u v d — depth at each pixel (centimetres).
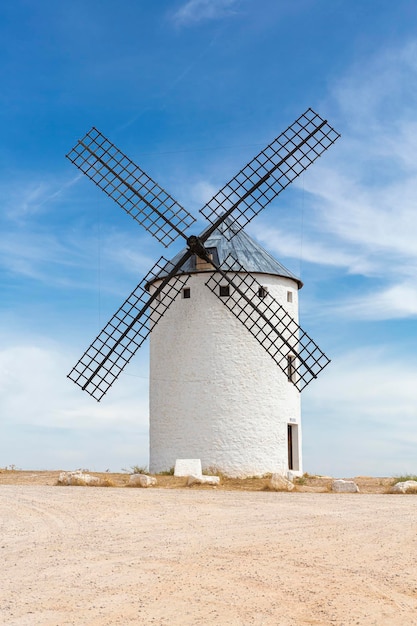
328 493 2527
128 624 939
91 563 1293
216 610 1000
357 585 1134
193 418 3269
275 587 1121
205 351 3291
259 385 3275
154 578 1178
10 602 1042
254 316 3309
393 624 944
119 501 2111
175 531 1634
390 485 2917
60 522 1761
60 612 992
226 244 3369
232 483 2886
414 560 1321
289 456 3391
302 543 1483
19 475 3122
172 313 3359
